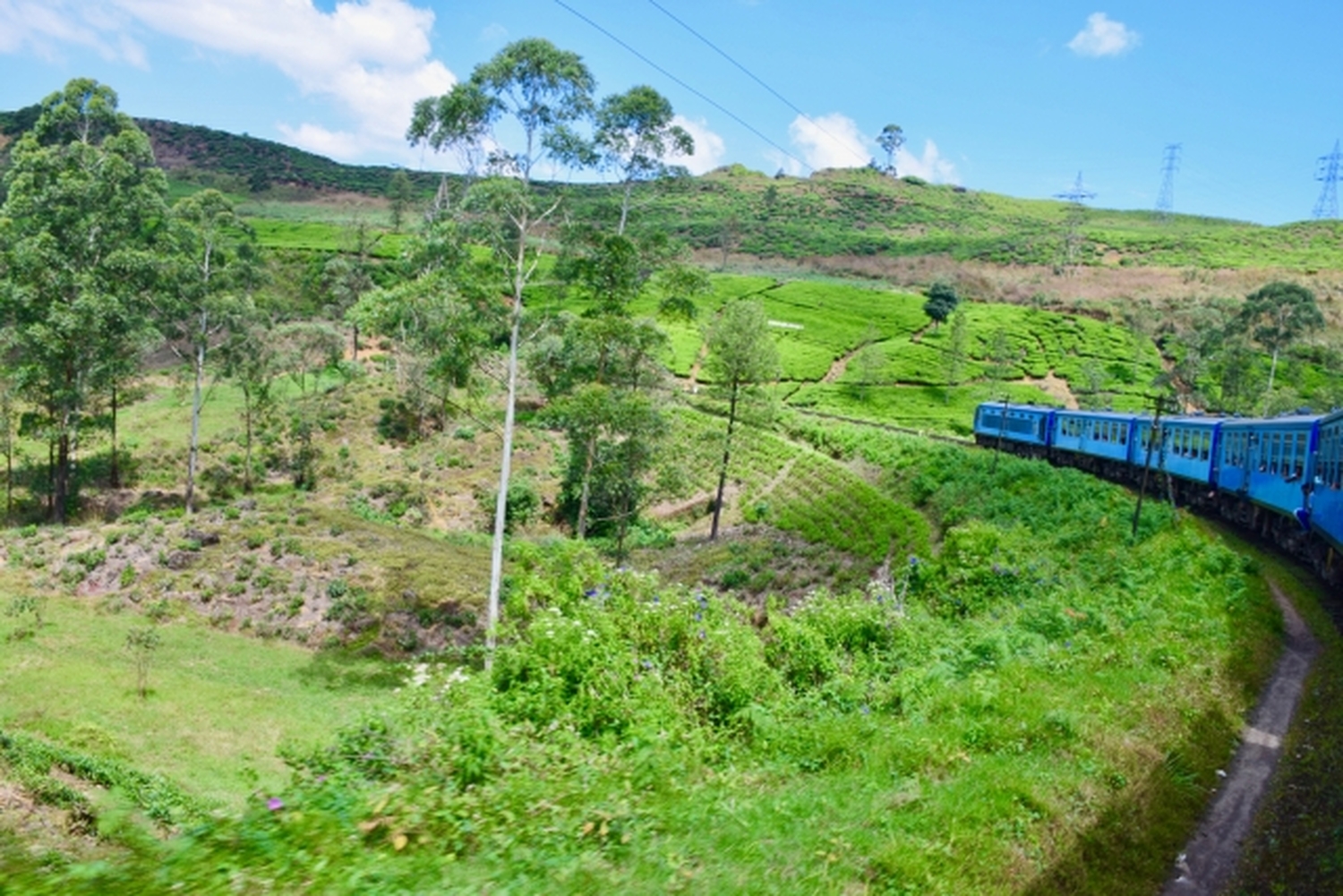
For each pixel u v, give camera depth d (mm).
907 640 16641
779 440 64812
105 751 22531
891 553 38281
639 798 8000
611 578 16062
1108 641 15930
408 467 56375
